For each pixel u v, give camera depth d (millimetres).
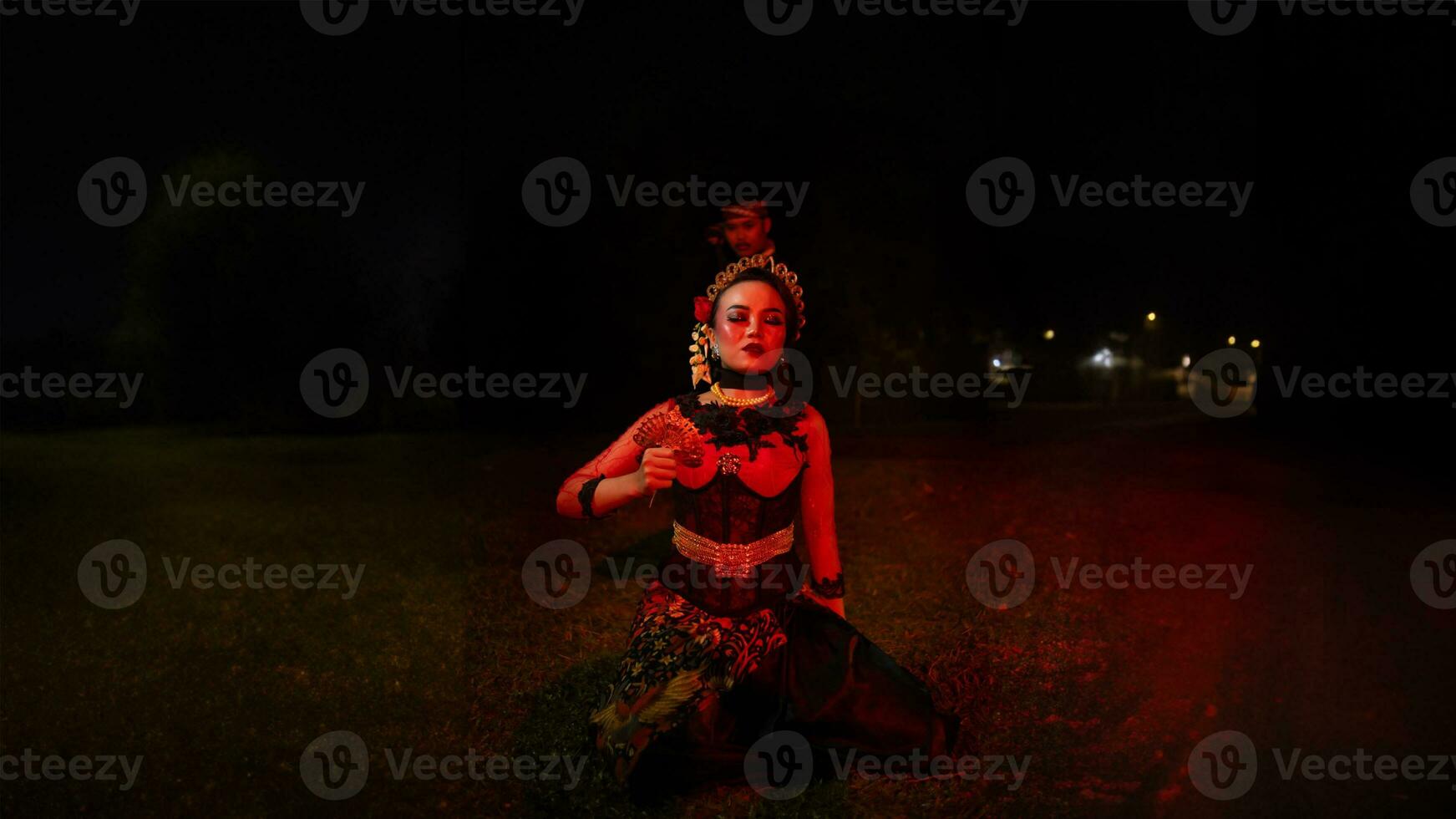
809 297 10352
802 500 3789
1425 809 3377
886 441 17531
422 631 5488
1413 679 4668
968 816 3309
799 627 3668
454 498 10859
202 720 4156
